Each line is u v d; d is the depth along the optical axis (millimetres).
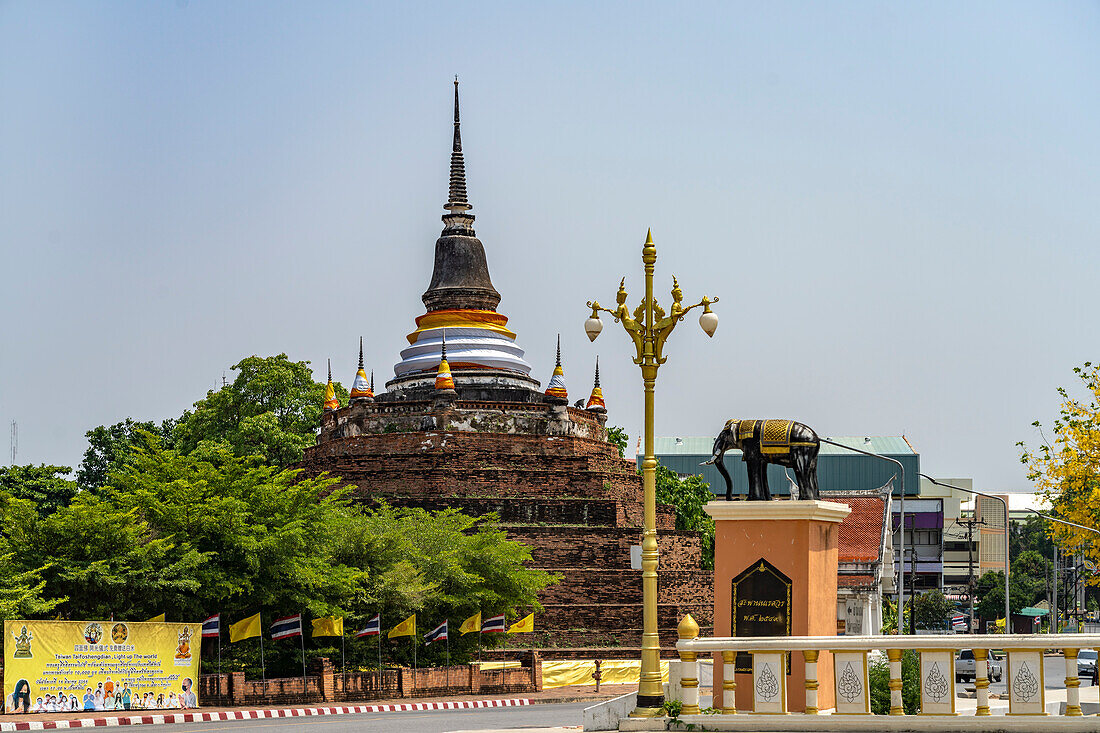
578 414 94938
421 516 74312
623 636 85375
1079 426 62344
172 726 45875
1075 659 27703
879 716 28516
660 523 99188
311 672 62219
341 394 111312
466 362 95812
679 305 37500
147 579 53875
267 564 58000
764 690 29859
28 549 54125
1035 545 187125
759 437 33969
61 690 48219
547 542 86125
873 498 117500
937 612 138375
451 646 71062
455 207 100562
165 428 119125
